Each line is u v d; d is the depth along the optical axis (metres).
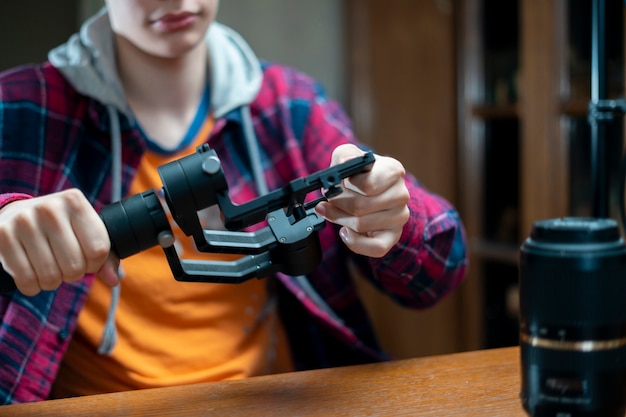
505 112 1.46
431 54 1.66
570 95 1.29
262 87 0.96
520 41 1.40
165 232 0.58
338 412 0.58
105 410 0.61
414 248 0.73
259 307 0.89
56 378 0.86
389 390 0.63
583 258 0.46
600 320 0.46
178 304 0.86
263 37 1.98
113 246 0.58
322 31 2.03
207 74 0.94
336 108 1.00
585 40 1.24
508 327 1.55
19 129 0.84
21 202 0.59
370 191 0.61
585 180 1.27
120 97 0.85
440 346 1.69
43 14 1.92
